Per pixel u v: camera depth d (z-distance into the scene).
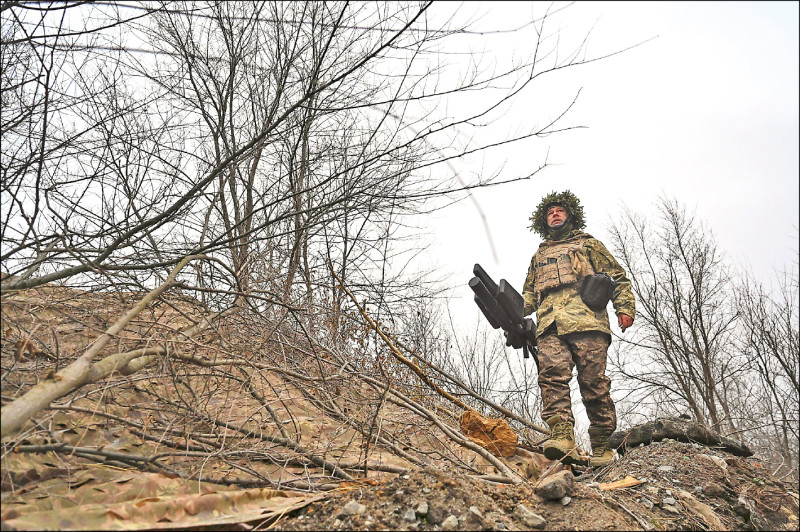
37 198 2.58
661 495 2.99
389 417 3.72
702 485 3.15
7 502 1.93
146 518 1.98
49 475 2.19
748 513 3.01
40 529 1.76
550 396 4.00
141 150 3.64
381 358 4.26
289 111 3.08
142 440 2.58
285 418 3.28
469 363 7.05
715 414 8.40
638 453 3.67
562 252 4.43
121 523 1.92
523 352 4.69
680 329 9.26
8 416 1.79
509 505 2.45
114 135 3.37
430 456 3.53
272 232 4.37
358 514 2.21
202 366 2.78
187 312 3.57
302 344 3.93
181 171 3.97
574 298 4.21
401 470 2.95
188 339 2.83
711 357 9.02
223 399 3.18
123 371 2.35
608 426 4.02
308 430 3.24
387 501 2.30
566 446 3.77
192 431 2.72
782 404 8.16
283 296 4.01
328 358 3.91
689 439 3.84
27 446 2.11
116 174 3.40
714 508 2.99
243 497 2.26
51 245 2.94
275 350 3.62
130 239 3.35
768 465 4.02
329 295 4.66
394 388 3.94
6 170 2.63
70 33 2.69
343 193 3.80
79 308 3.09
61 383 2.00
